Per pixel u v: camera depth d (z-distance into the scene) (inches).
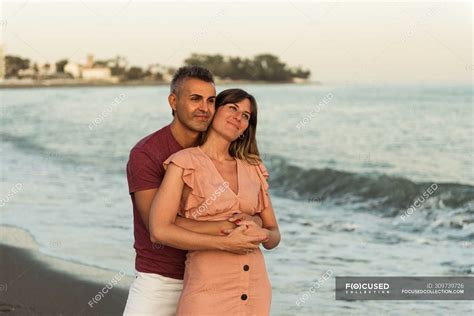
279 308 187.2
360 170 355.9
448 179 334.0
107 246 235.9
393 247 247.6
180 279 120.4
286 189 362.9
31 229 256.4
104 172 364.8
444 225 287.3
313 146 423.2
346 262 226.2
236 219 111.0
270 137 442.9
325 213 303.6
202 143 116.8
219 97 116.0
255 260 113.3
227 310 110.7
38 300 191.3
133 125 472.7
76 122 477.1
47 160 393.4
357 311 185.3
